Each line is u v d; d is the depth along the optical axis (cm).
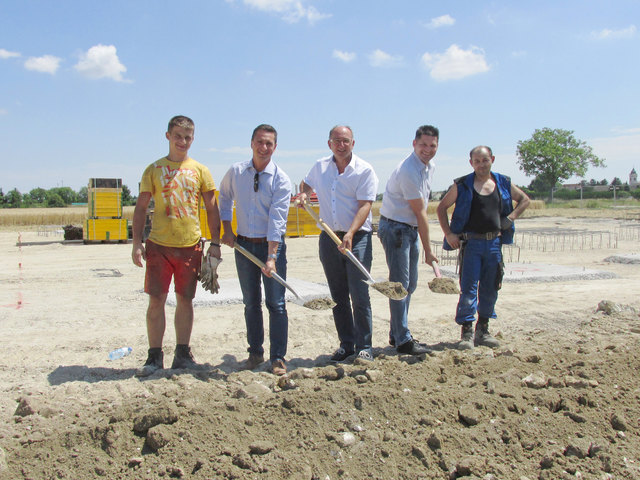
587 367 394
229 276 1026
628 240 1791
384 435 301
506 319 629
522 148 6444
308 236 2100
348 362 457
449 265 1141
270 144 423
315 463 278
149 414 302
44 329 599
